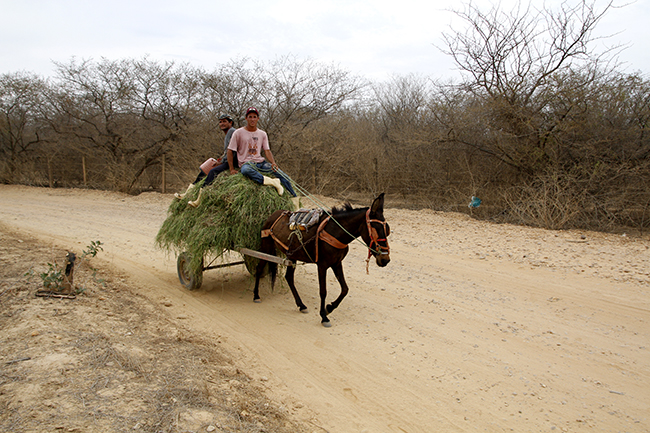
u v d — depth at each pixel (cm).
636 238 1170
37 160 2623
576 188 1387
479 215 1555
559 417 395
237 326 581
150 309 604
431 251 1016
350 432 369
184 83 2111
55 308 530
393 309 652
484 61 1514
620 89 1338
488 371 472
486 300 694
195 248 646
